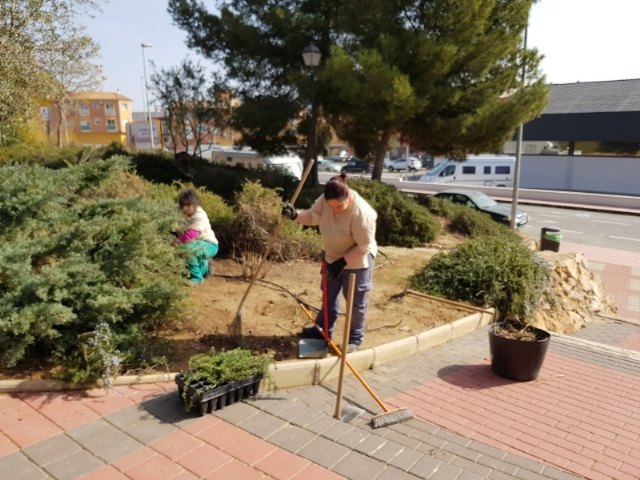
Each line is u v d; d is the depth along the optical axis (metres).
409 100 13.93
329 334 5.04
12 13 11.56
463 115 15.46
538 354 4.90
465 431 3.92
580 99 33.44
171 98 18.36
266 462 3.25
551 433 4.00
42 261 4.88
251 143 18.94
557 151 34.16
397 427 3.86
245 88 18.94
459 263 7.55
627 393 4.89
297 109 17.66
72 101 23.31
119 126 71.12
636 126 30.36
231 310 5.71
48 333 3.92
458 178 33.53
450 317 6.40
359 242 4.47
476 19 14.70
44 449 3.28
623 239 19.47
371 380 4.73
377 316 6.20
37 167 5.70
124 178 8.70
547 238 14.48
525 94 15.48
